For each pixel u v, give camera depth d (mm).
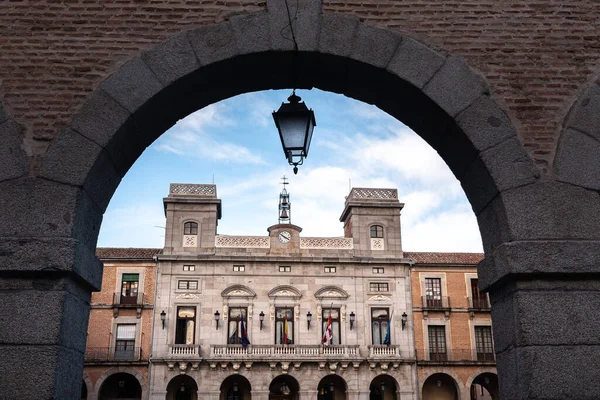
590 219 5691
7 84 5836
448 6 6332
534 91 6105
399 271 34688
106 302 33406
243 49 6039
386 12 6262
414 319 34500
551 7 6375
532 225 5656
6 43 5965
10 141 5652
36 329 5094
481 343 34812
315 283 33906
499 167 5848
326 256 34219
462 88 6059
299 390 32344
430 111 6238
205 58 6008
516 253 5492
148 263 34156
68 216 5461
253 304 33250
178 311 33125
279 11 6148
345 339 33094
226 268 33719
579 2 6406
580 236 5637
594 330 5336
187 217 34562
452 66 6117
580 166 5840
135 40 6051
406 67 6105
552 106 6066
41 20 6051
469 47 6199
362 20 6230
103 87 5871
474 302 35125
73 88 5867
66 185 5562
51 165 5594
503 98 6078
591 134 5938
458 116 5992
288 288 33656
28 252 5219
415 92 6141
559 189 5781
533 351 5270
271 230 34781
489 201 6012
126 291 33906
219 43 6051
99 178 5914
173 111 6473
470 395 34594
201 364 32219
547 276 5465
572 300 5410
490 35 6250
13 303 5145
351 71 6316
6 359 5012
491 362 33812
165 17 6129
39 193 5504
